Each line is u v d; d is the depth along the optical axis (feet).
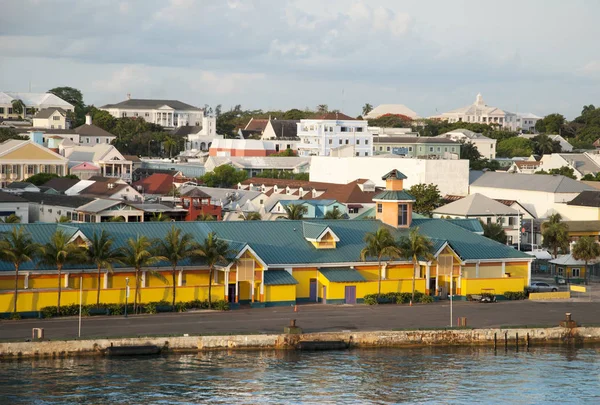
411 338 559.38
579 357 550.77
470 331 568.00
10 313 554.87
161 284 597.93
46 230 610.24
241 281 615.57
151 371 492.95
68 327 538.06
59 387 464.24
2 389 458.50
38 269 568.00
